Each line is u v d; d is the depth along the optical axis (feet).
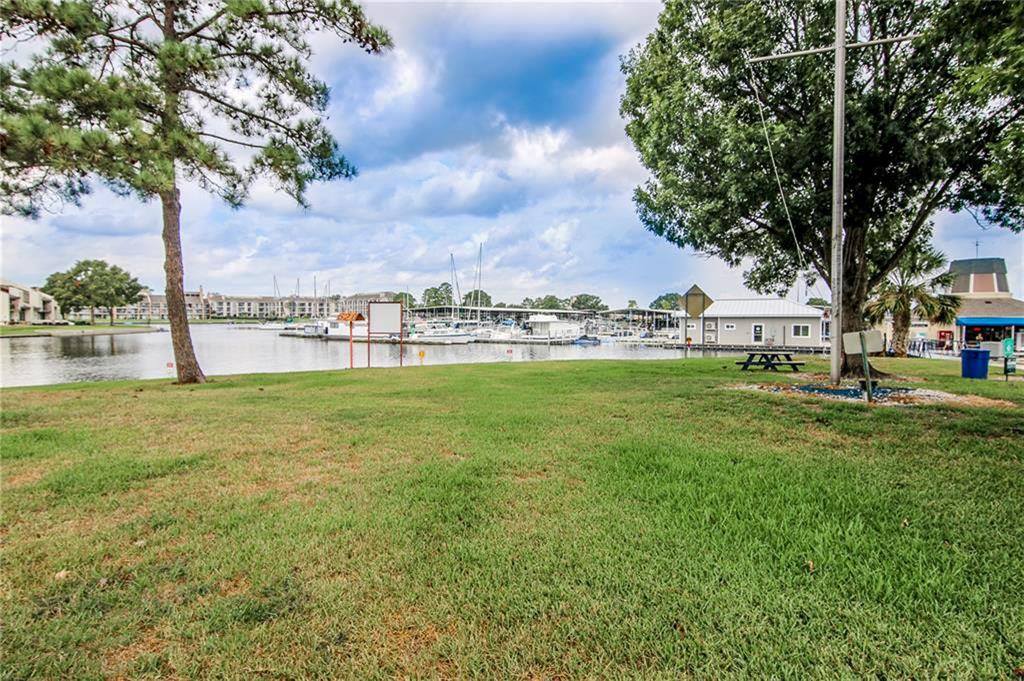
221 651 6.74
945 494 12.16
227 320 446.19
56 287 283.59
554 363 59.47
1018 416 21.63
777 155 31.07
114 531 10.50
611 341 200.54
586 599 7.82
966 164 31.19
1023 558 8.93
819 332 136.56
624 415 22.66
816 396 27.86
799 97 33.50
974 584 8.13
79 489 13.12
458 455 16.37
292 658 6.61
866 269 39.22
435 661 6.56
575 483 13.32
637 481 13.37
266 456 16.43
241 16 34.55
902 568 8.63
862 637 6.85
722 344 146.00
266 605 7.75
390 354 140.97
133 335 224.53
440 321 239.91
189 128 34.04
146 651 6.77
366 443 18.06
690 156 33.71
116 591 8.17
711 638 6.88
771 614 7.40
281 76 40.22
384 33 39.04
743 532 10.14
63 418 23.29
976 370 39.47
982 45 19.83
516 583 8.33
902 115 30.14
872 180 30.96
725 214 32.73
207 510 11.66
